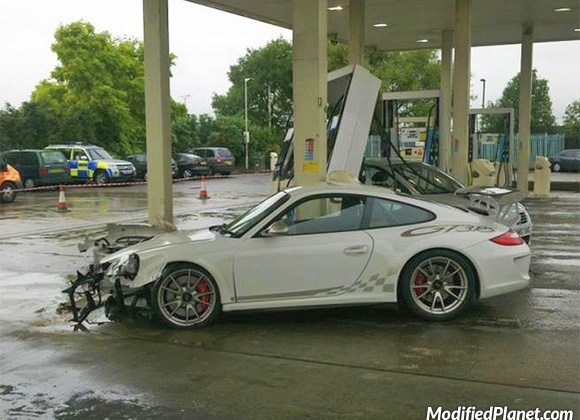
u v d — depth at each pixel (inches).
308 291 240.5
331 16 713.6
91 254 418.3
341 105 404.8
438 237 241.8
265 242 241.8
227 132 1941.4
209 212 688.4
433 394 171.6
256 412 162.7
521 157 831.1
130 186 1144.2
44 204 793.6
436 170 407.8
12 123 1382.9
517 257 246.7
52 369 199.8
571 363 194.5
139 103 1732.3
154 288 239.9
